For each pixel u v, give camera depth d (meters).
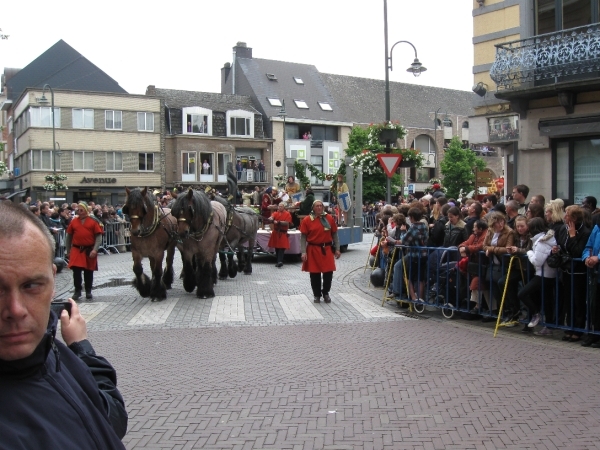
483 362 7.34
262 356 7.75
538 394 6.12
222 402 6.04
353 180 21.97
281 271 16.73
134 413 5.76
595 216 8.62
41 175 44.28
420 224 10.82
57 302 2.45
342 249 21.53
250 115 50.94
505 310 9.30
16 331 1.75
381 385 6.49
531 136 14.68
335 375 6.87
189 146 48.75
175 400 6.12
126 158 46.94
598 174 13.83
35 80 55.88
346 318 10.18
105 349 8.23
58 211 19.83
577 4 13.95
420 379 6.68
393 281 11.04
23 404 1.72
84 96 45.47
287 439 5.09
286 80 55.34
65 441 1.74
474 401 5.95
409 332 9.08
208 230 12.03
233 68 55.03
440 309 10.96
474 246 9.64
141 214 11.31
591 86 12.89
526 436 5.08
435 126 57.31
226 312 10.68
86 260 11.98
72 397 1.86
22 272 1.75
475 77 16.42
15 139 51.12
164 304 11.48
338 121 54.56
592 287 8.05
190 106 49.44
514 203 10.45
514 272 9.12
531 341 8.47
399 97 61.69
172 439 5.14
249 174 50.12
